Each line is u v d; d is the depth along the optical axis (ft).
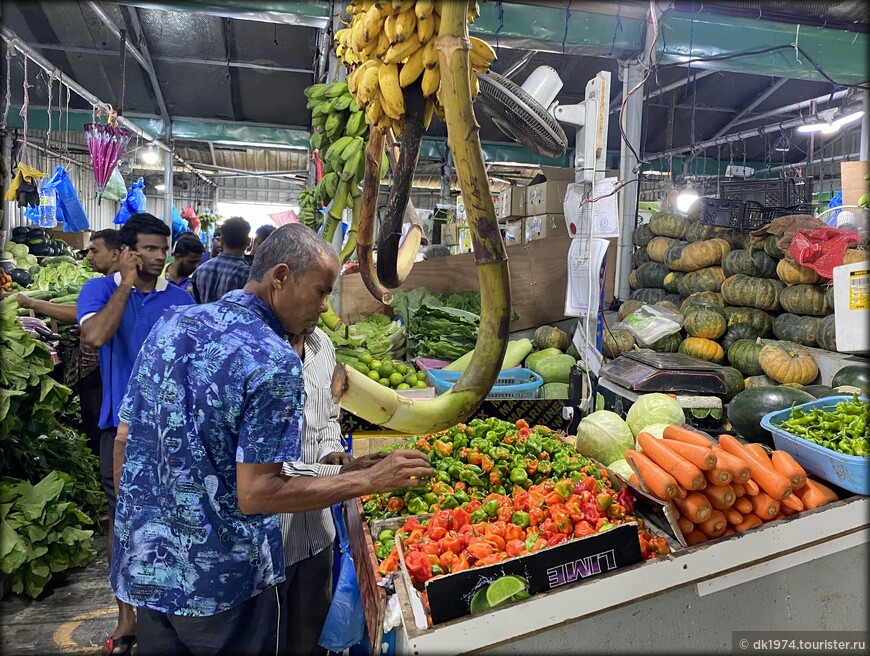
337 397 3.62
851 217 12.16
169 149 28.71
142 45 22.15
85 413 12.36
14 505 9.91
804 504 6.26
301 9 11.66
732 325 12.76
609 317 14.78
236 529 4.58
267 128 29.04
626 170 14.85
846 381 9.57
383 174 7.34
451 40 3.33
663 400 8.35
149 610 4.64
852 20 13.28
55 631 9.03
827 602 6.19
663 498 5.82
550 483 6.51
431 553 5.47
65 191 22.98
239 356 4.35
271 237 4.72
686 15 13.58
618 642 5.36
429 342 12.59
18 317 12.57
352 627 7.12
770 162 31.09
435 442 7.52
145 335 8.75
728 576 5.64
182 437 4.40
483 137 29.94
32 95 26.07
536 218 16.35
